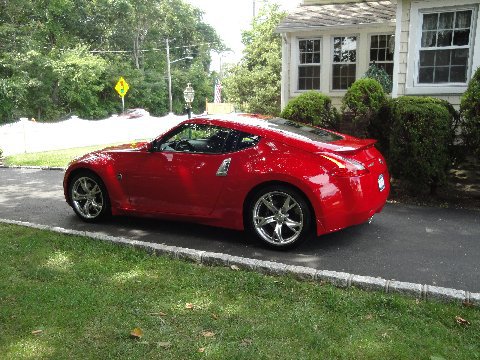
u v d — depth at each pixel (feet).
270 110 91.91
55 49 119.65
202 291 11.84
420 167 21.85
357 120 25.03
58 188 29.30
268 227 16.02
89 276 12.93
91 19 149.07
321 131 17.47
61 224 19.77
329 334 9.61
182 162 16.83
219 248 16.06
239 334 9.60
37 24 112.47
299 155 15.02
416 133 21.50
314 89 45.47
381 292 11.74
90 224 19.60
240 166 15.71
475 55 28.78
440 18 29.68
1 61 93.40
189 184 16.70
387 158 24.79
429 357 8.70
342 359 8.69
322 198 14.51
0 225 18.74
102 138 68.64
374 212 15.89
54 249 15.38
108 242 15.93
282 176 14.85
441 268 13.76
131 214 18.51
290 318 10.30
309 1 49.78
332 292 11.65
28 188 29.55
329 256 15.01
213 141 16.52
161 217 17.84
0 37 95.96
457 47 29.27
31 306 10.93
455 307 10.79
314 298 11.39
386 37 42.29
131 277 12.89
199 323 10.14
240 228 16.15
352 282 12.09
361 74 43.32
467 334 9.59
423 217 19.93
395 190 24.71
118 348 9.12
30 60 101.04
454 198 23.15
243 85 95.96
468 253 15.14
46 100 113.29
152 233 18.03
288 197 15.08
